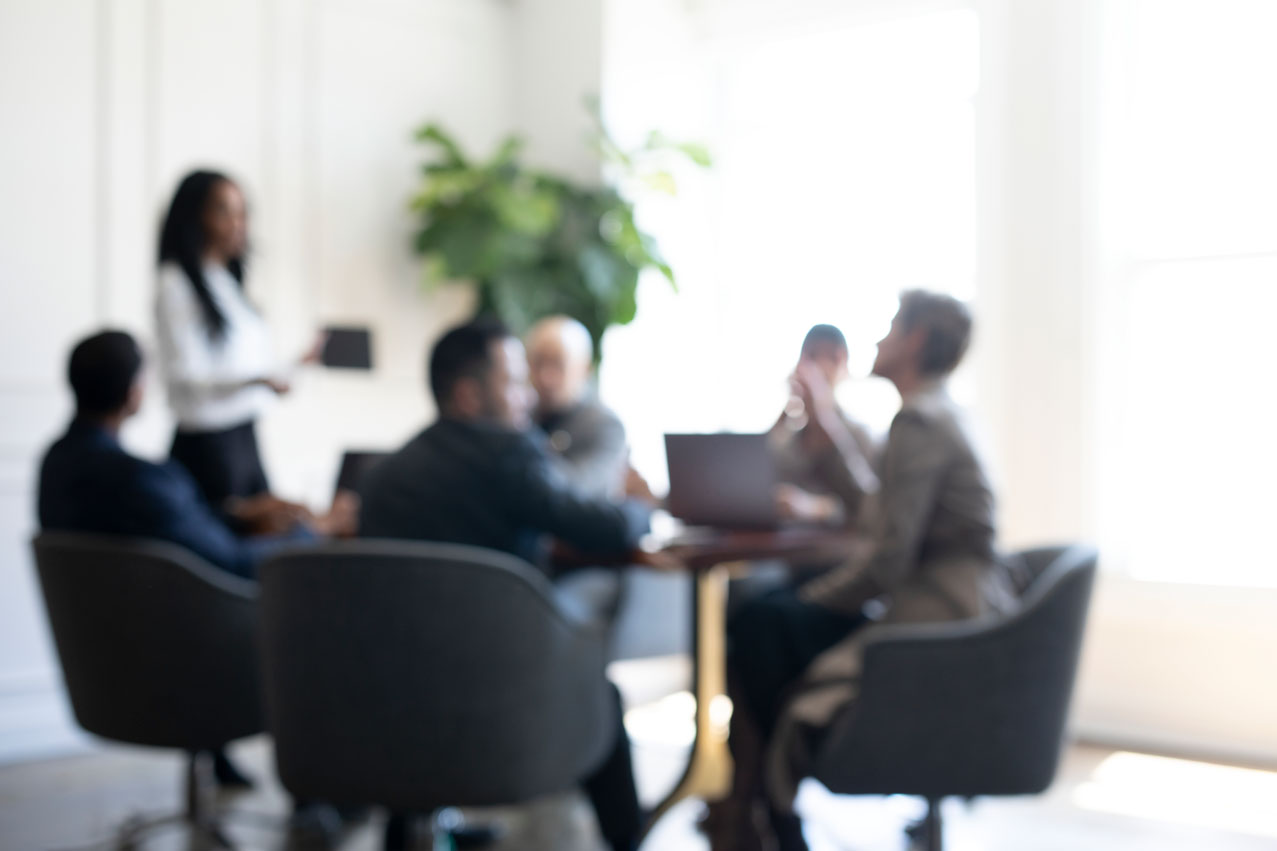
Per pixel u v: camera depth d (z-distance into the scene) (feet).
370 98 19.29
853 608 9.36
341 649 7.91
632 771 10.06
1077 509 15.99
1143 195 16.12
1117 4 16.03
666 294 20.92
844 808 12.85
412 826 9.55
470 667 7.84
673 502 10.77
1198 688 15.25
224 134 17.54
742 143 20.95
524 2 20.99
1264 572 15.56
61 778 14.28
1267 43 15.40
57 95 15.87
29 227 15.61
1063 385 16.14
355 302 19.11
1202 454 15.88
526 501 9.06
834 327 13.38
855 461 12.87
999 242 16.67
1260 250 15.43
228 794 13.12
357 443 19.11
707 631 10.59
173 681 9.57
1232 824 12.27
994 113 16.74
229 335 13.01
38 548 9.87
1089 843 11.66
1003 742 7.93
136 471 10.25
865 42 19.52
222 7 17.49
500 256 18.58
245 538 11.43
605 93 19.83
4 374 15.39
